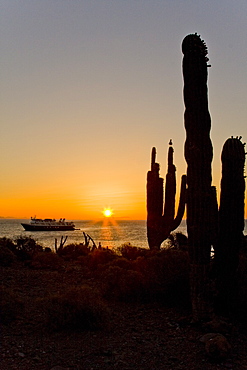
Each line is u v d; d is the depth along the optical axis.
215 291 9.06
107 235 84.69
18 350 7.04
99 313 8.41
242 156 9.32
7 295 9.44
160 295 10.66
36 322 8.68
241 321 8.83
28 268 16.31
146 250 18.00
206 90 8.90
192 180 8.73
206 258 8.62
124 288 10.83
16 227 162.75
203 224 8.59
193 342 7.57
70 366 6.45
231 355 6.96
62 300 8.57
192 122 8.80
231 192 9.23
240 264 10.59
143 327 8.55
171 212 18.78
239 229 9.32
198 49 8.89
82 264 17.73
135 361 6.72
